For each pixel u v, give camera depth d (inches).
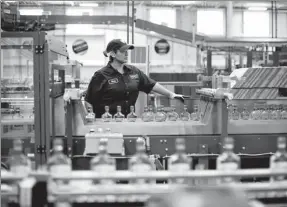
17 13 158.9
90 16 295.7
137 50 283.0
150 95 245.3
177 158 80.1
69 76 190.4
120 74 167.5
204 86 237.6
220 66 469.1
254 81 157.9
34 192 71.0
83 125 132.5
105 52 169.2
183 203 71.0
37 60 121.7
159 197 74.2
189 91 260.1
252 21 544.7
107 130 127.0
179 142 80.5
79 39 507.2
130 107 159.9
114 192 73.9
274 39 299.3
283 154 84.1
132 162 83.2
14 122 128.5
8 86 146.2
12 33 121.4
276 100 159.2
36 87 122.0
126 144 130.3
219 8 541.6
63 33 482.3
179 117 150.9
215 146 134.3
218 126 135.6
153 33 379.2
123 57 166.4
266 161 134.0
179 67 525.7
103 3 509.0
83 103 159.0
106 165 78.9
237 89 157.5
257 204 72.2
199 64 378.3
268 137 138.1
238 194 74.1
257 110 148.6
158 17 536.4
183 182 85.4
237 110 151.1
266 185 77.6
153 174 75.8
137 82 171.5
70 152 125.8
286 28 544.4
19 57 142.6
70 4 496.1
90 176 74.6
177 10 539.8
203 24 545.0
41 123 122.4
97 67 508.1
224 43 314.2
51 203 73.3
